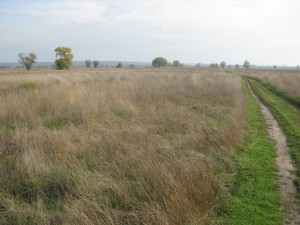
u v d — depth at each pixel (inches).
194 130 380.5
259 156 327.0
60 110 469.1
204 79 1167.0
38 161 260.5
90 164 268.5
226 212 212.4
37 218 192.2
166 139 346.9
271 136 412.8
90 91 611.5
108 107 484.7
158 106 538.6
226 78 1280.8
